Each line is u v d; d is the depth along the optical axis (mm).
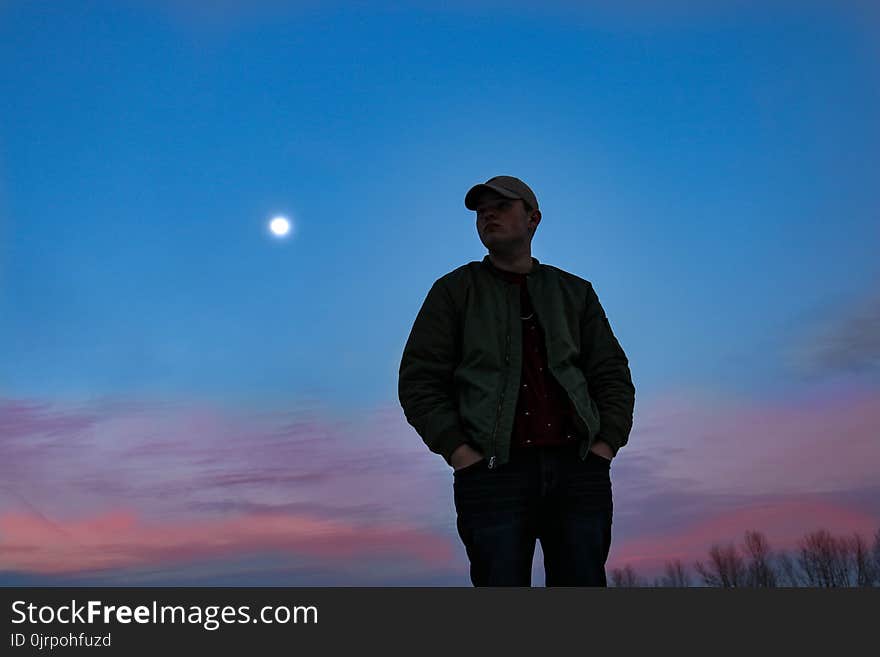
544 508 2227
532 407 2246
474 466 2207
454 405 2330
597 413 2352
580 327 2477
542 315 2369
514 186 2447
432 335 2367
